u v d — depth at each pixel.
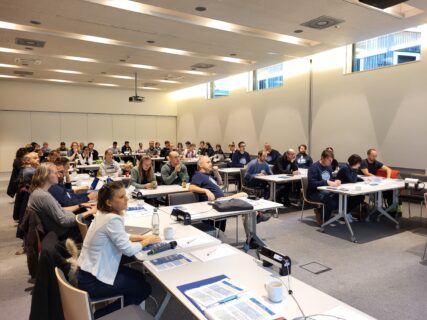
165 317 2.39
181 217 2.80
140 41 6.74
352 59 7.62
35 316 1.52
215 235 3.35
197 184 3.83
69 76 10.80
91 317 1.28
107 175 5.81
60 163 4.27
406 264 3.39
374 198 5.28
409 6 5.17
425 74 6.23
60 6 4.84
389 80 6.83
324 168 4.94
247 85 10.76
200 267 1.79
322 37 6.41
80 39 6.58
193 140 14.09
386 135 6.94
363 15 5.23
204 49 7.38
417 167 6.44
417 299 2.65
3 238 4.42
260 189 5.94
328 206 4.65
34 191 2.81
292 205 6.32
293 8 4.92
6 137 11.88
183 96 14.66
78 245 2.83
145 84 12.59
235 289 1.51
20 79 11.44
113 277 1.86
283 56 8.12
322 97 8.26
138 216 2.99
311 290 1.50
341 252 3.75
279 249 3.85
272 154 8.17
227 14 5.15
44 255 1.61
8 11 5.01
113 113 13.77
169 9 5.14
